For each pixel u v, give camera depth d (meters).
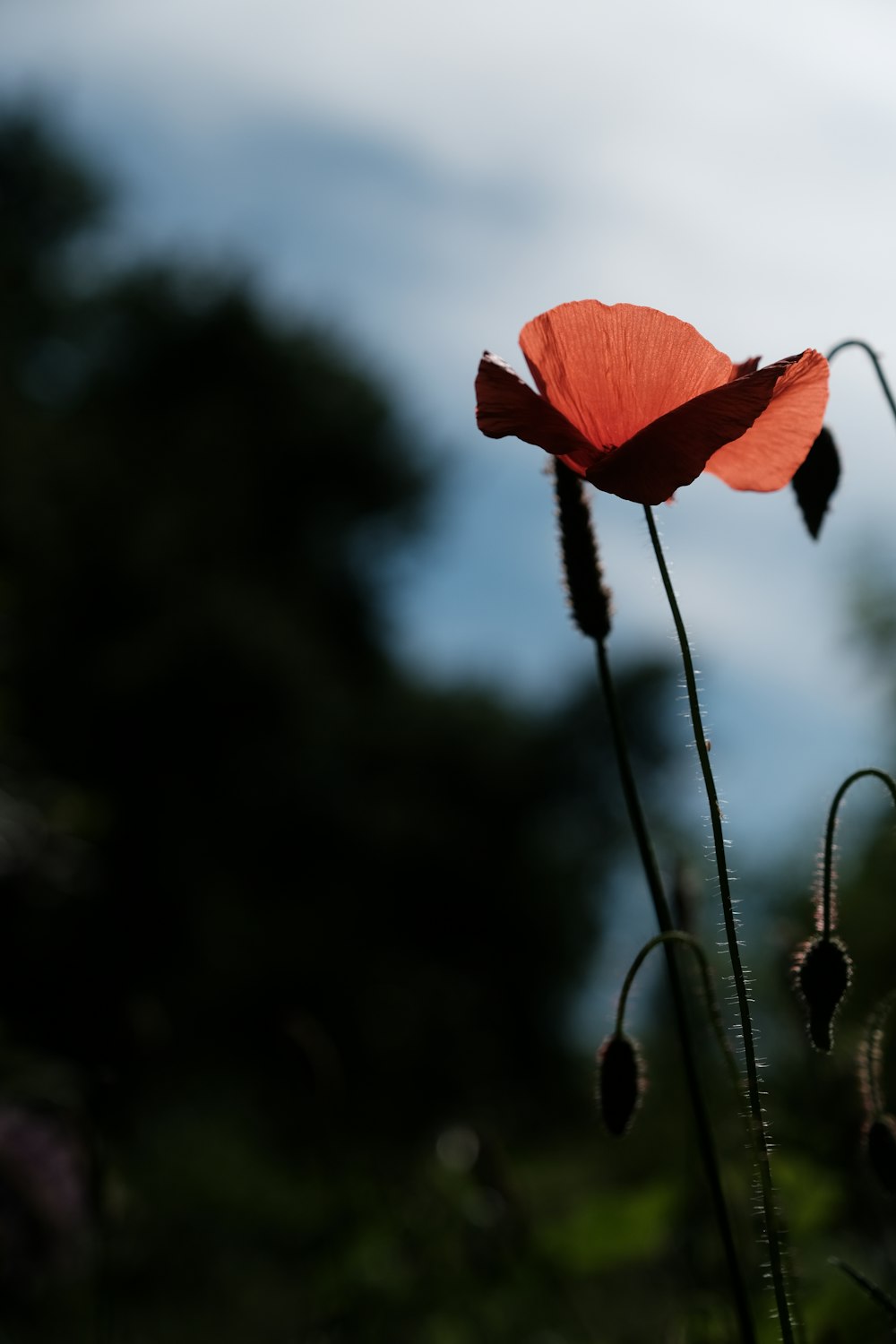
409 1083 18.50
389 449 29.67
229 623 23.81
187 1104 14.03
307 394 29.19
